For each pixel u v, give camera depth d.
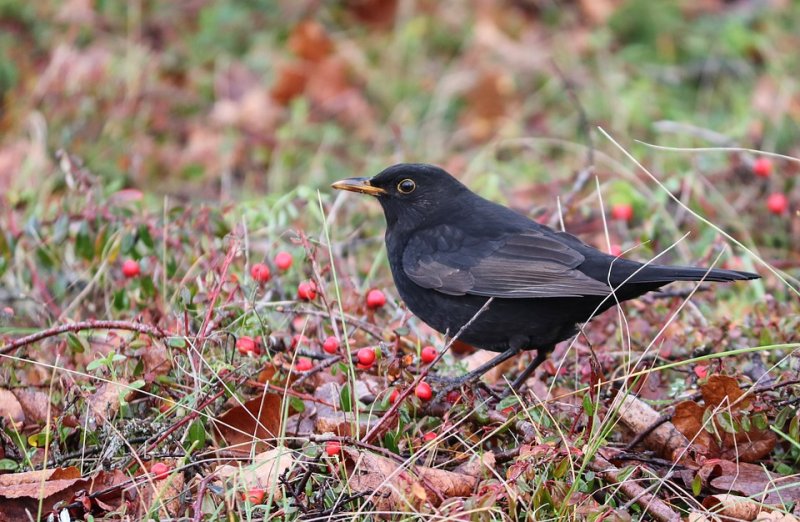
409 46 18.09
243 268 11.12
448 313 9.61
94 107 15.66
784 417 8.34
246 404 8.60
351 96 17.30
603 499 8.02
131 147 15.31
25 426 8.89
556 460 7.93
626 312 10.68
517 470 7.61
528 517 7.39
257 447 8.56
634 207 12.85
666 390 9.52
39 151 14.45
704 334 9.79
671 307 10.92
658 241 12.28
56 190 14.02
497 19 18.78
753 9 18.92
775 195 12.25
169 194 14.70
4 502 7.80
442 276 9.51
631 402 8.74
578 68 17.56
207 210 11.23
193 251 11.08
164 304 10.35
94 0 17.72
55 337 10.04
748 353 9.41
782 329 9.67
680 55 18.14
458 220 9.91
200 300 9.52
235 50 17.91
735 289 11.55
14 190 13.11
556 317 9.24
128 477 7.97
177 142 16.22
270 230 11.52
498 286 9.27
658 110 16.28
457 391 9.15
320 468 8.13
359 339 10.18
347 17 18.97
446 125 17.02
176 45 17.58
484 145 16.58
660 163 14.55
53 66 16.17
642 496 7.80
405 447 8.48
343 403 8.41
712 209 12.94
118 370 9.05
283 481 7.66
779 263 12.10
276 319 10.36
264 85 17.33
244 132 16.08
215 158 15.59
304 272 11.08
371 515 7.59
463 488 7.76
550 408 8.88
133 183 14.72
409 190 10.07
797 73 17.38
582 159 15.08
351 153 16.08
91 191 11.42
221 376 8.67
